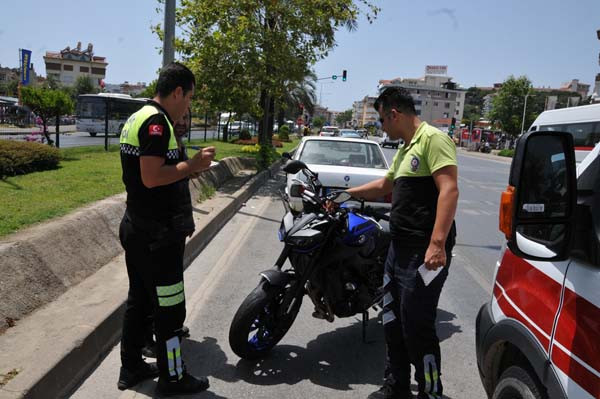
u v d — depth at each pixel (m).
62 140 26.00
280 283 3.50
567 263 1.92
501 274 2.54
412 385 3.52
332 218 3.57
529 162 1.84
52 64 118.62
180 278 3.17
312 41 14.31
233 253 6.66
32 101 12.90
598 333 1.66
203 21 12.55
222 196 9.84
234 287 5.32
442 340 4.32
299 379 3.52
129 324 3.25
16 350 3.10
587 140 9.70
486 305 2.66
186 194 3.21
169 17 9.00
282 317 3.64
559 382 1.83
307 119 50.44
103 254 5.12
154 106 3.00
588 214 1.87
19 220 4.95
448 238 2.96
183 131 3.46
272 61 13.34
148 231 3.01
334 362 3.80
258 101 16.48
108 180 8.48
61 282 4.23
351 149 8.09
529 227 2.24
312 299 3.85
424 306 2.88
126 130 3.02
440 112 132.50
